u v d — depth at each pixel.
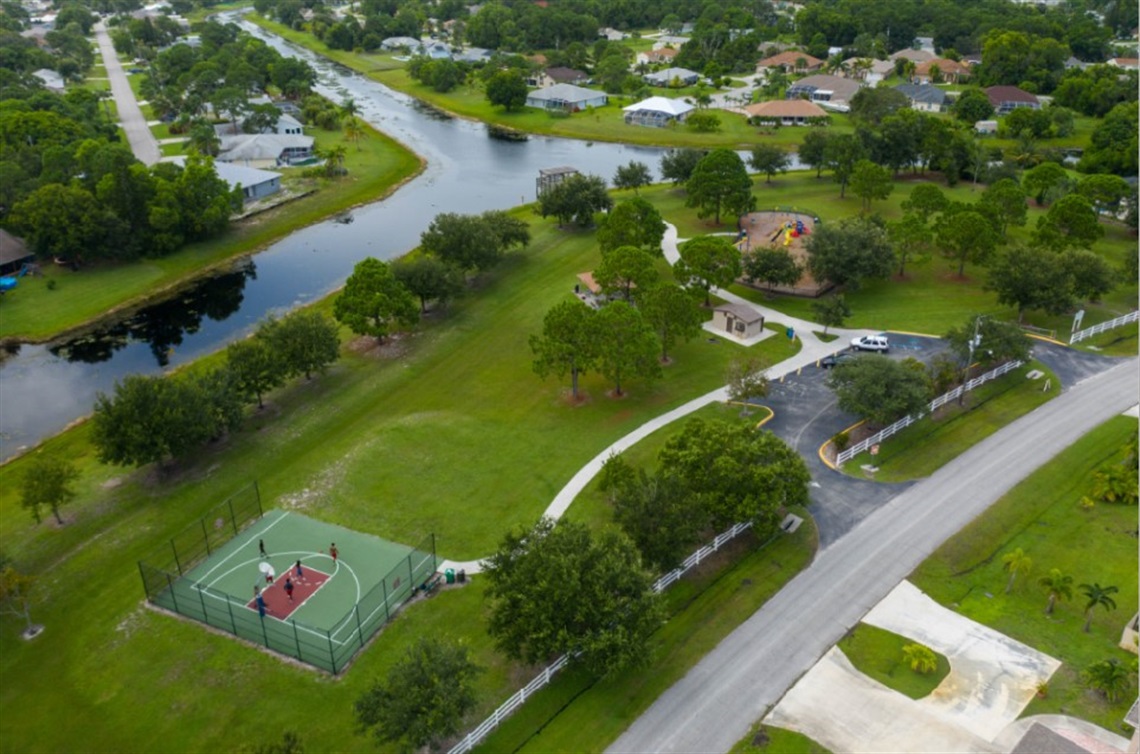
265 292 115.00
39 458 76.94
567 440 76.81
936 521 64.69
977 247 106.19
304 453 75.69
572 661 51.09
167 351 99.12
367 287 91.38
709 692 49.50
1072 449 73.81
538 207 134.25
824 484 69.44
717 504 58.91
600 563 48.75
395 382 87.88
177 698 50.03
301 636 54.16
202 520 61.81
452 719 42.53
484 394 85.44
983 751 45.38
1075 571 59.41
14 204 121.06
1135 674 49.50
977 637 53.56
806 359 91.12
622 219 109.69
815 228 111.69
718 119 194.00
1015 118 179.12
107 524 66.44
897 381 74.25
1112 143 157.25
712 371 88.75
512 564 51.41
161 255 124.69
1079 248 109.75
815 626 54.53
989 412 80.50
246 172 152.00
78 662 53.12
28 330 103.50
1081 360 90.69
